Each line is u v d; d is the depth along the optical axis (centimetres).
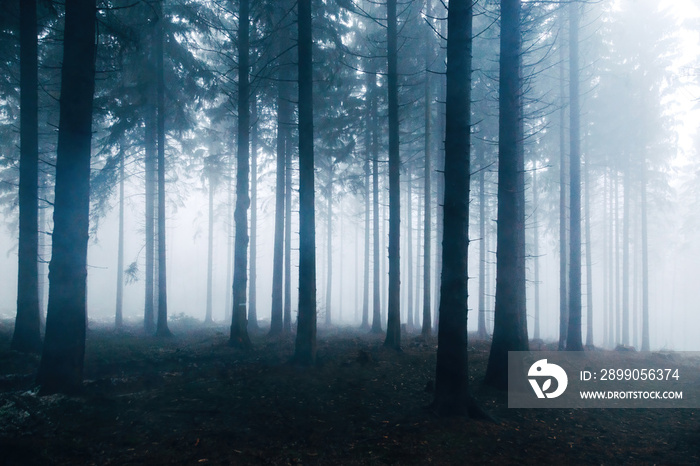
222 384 870
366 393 868
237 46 1482
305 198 1082
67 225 791
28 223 1194
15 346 1143
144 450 573
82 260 805
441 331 764
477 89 1959
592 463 599
